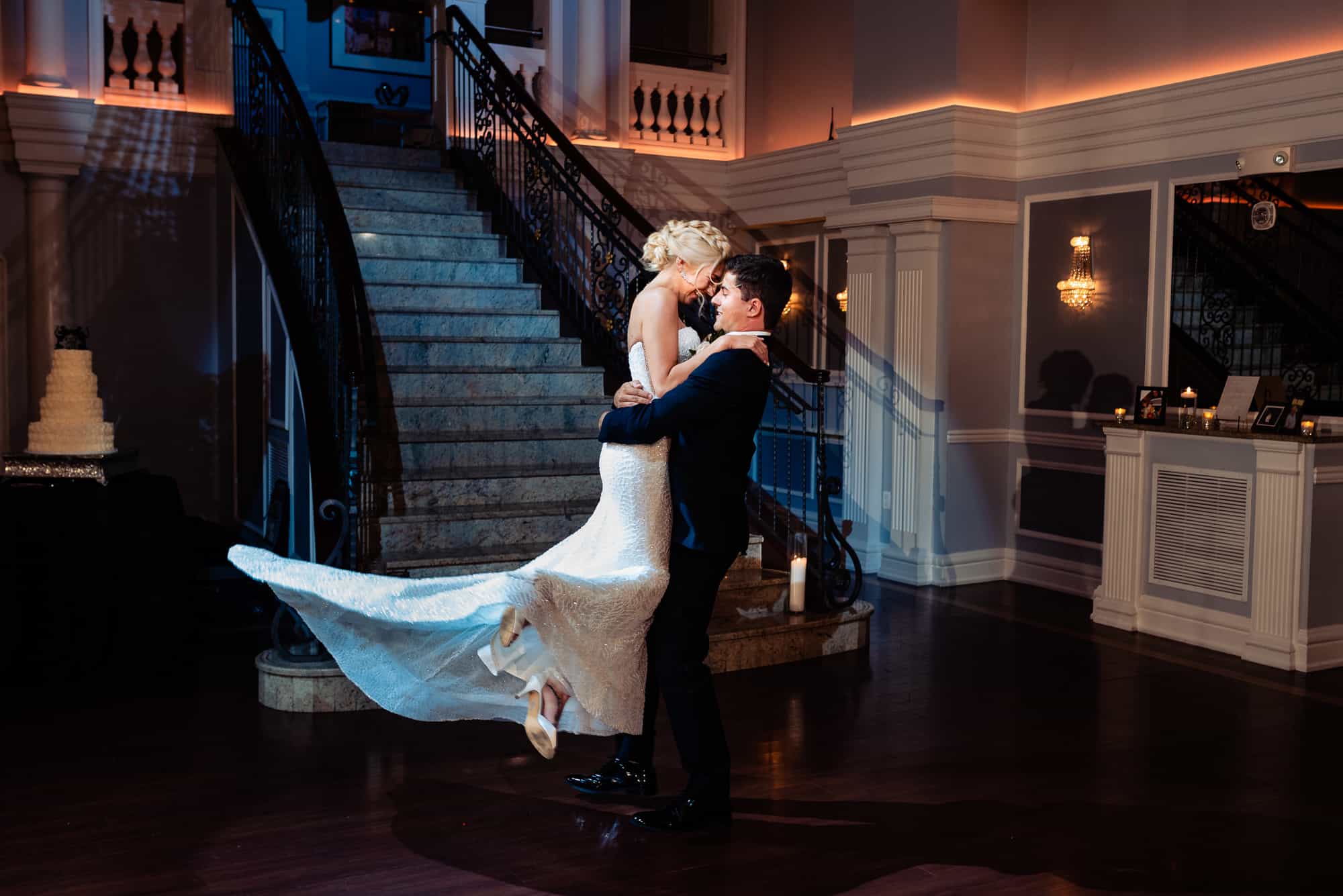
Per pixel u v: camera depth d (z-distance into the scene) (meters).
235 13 7.93
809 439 8.91
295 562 3.37
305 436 6.07
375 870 3.22
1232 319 6.43
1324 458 5.43
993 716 4.71
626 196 9.45
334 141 9.56
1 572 5.05
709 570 3.45
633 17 11.04
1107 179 6.99
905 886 3.16
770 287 3.51
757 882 3.17
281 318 6.62
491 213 8.02
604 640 3.37
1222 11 6.43
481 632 3.34
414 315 6.89
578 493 6.05
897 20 7.68
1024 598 7.16
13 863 3.23
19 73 7.65
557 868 3.25
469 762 4.11
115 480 5.61
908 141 7.52
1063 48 7.33
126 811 3.62
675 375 3.52
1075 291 7.15
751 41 10.11
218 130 8.03
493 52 8.24
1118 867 3.30
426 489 5.69
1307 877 3.24
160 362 8.15
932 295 7.46
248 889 3.09
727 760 3.55
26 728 4.42
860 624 5.75
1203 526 5.94
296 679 4.62
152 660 5.35
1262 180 6.16
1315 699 5.02
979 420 7.63
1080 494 7.25
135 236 8.01
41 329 7.62
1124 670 5.46
